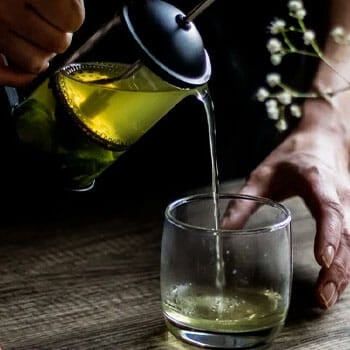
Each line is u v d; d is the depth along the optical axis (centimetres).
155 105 75
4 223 91
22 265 84
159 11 72
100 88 74
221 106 111
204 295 73
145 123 76
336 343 75
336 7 106
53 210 95
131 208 96
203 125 109
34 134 78
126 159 109
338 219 84
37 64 78
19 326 76
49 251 87
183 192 101
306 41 88
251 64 111
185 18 72
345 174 96
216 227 78
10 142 89
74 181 80
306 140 96
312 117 100
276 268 73
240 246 72
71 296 80
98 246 88
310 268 85
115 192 101
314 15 109
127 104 74
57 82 76
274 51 91
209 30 108
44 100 77
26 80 79
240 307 72
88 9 86
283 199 93
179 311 73
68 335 75
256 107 112
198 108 108
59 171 80
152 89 73
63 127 77
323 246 81
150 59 70
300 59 110
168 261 73
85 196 99
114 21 73
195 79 72
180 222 73
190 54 71
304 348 74
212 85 110
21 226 91
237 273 72
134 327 76
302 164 92
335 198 87
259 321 72
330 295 79
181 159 110
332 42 105
